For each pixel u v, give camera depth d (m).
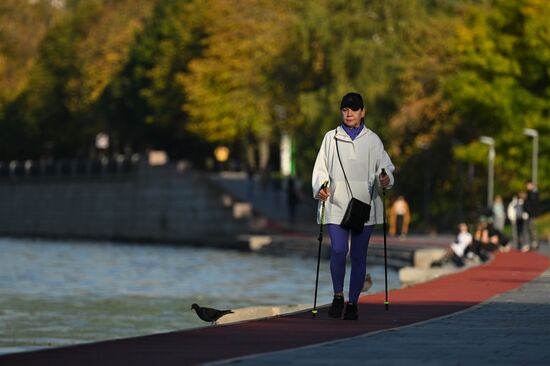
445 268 96.31
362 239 46.09
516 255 121.50
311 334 40.12
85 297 127.88
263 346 36.50
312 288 131.00
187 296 125.88
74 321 99.06
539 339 37.69
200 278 155.12
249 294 125.12
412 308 51.81
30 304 118.12
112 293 133.12
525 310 49.44
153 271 174.50
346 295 95.12
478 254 109.00
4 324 95.69
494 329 40.97
